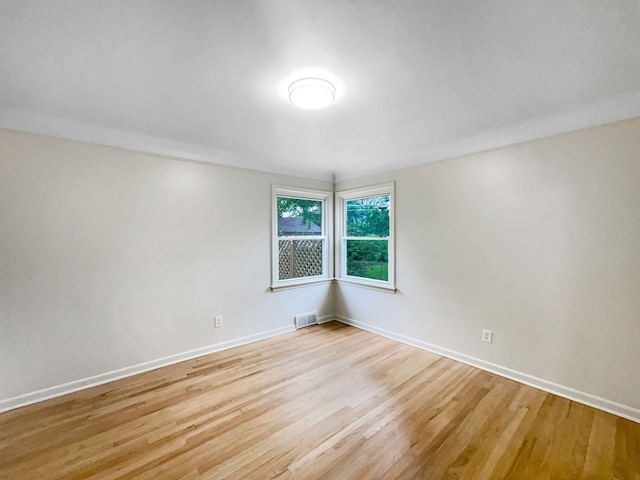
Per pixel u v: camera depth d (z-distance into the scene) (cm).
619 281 211
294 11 119
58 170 239
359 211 420
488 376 269
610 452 174
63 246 242
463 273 298
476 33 133
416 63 157
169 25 126
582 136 224
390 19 124
